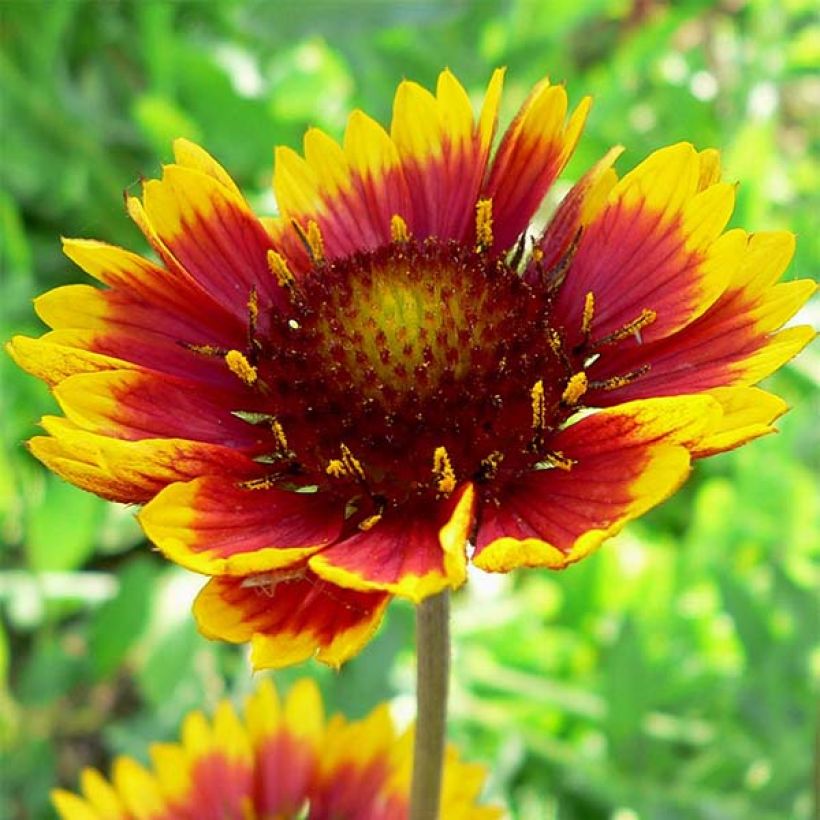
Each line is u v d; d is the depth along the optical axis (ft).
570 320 0.66
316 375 0.64
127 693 1.35
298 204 0.71
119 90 1.71
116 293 0.65
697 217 0.63
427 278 0.65
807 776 1.02
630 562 1.26
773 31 1.51
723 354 0.62
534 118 0.68
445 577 0.55
